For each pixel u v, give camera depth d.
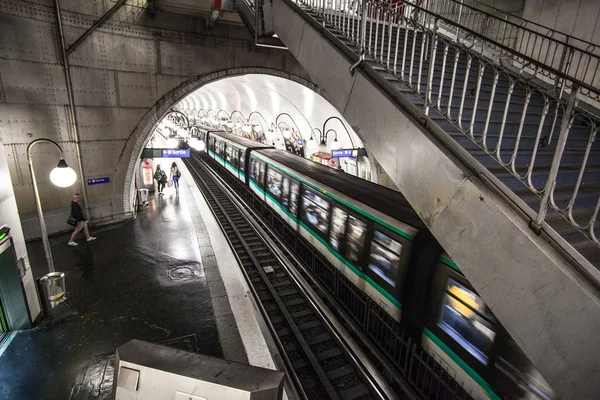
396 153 4.09
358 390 4.81
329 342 5.75
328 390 4.68
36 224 9.25
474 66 7.40
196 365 1.96
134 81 10.04
